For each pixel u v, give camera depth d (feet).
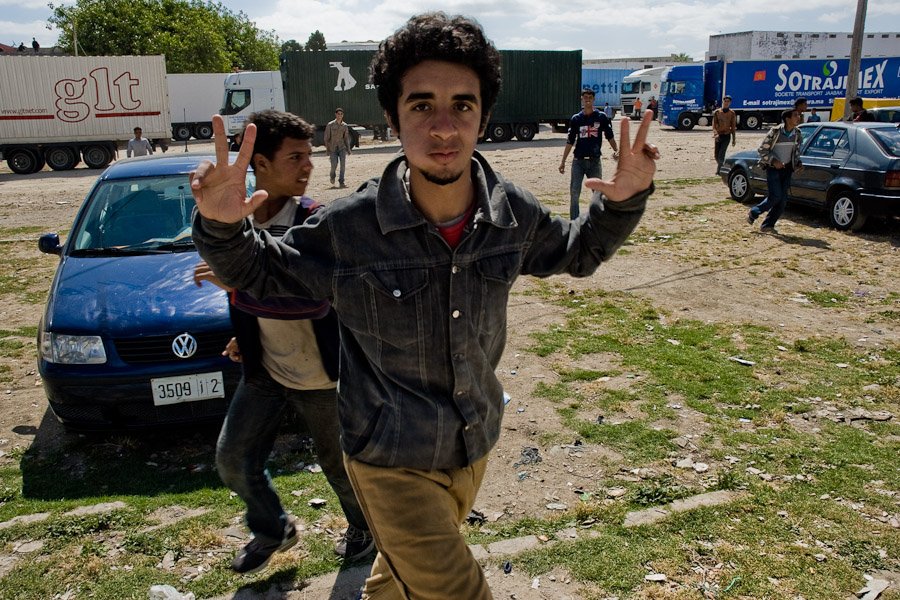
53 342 13.47
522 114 99.55
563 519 11.01
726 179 42.70
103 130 83.87
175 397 13.25
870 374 16.74
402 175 5.82
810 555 9.90
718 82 113.80
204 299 14.10
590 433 13.96
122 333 13.32
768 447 13.24
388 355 5.78
